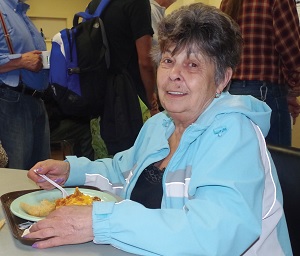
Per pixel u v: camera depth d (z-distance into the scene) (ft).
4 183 4.36
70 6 22.74
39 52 6.93
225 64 3.48
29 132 7.24
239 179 2.80
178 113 3.59
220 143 3.01
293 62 7.06
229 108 3.17
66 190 4.01
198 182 2.85
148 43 7.18
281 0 6.90
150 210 2.72
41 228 2.78
